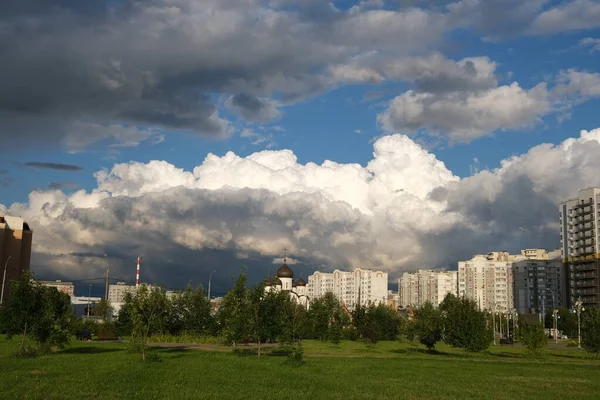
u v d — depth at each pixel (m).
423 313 120.31
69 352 73.44
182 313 116.06
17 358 63.34
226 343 90.12
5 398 37.56
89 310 172.25
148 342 107.75
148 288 76.12
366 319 151.38
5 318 67.38
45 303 69.00
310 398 41.31
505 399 44.16
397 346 127.81
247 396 41.09
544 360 90.44
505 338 175.00
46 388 41.88
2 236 177.25
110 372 51.53
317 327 141.38
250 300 75.44
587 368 74.06
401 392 46.03
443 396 44.78
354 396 42.94
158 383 45.84
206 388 44.09
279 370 58.28
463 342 99.50
